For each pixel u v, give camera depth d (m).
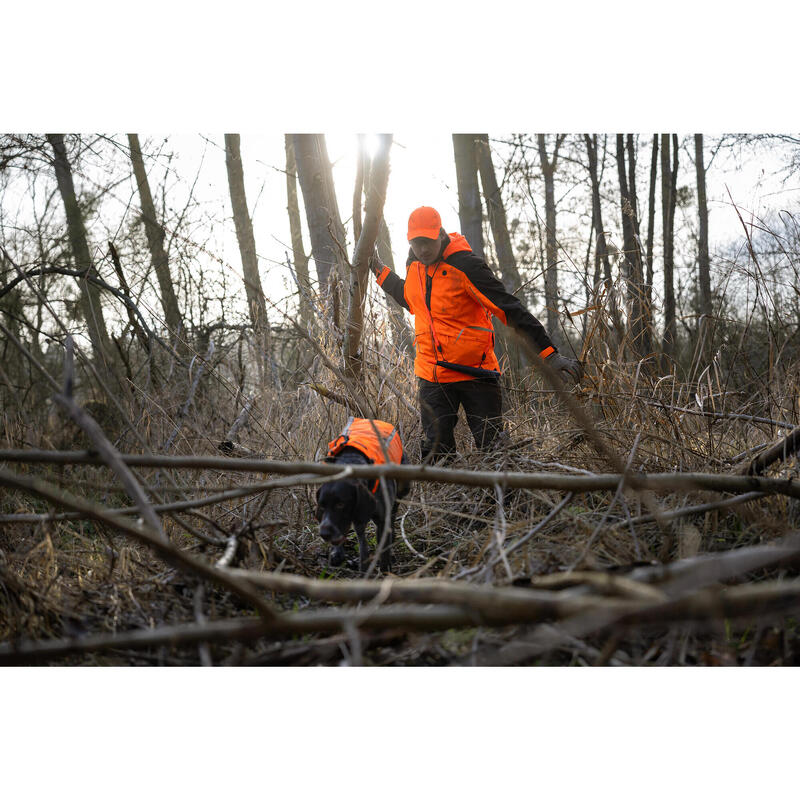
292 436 5.17
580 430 4.14
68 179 7.22
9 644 2.14
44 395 7.09
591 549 3.08
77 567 3.51
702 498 3.50
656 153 12.04
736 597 1.63
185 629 1.95
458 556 3.70
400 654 2.52
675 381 4.50
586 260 5.09
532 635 2.29
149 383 5.77
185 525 3.19
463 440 5.27
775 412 4.22
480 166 10.88
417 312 4.84
